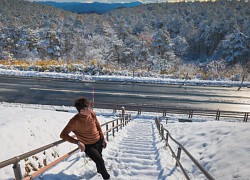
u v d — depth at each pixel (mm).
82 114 3279
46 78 32188
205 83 32375
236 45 60875
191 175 4691
